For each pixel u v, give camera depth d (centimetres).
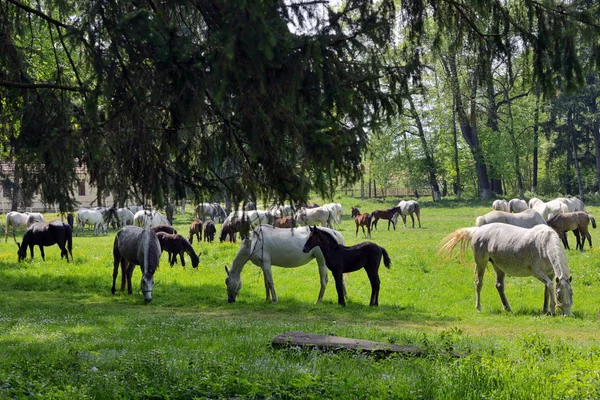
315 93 779
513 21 964
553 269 1605
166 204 896
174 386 700
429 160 7188
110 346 1109
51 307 1756
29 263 2750
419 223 4475
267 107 769
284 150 818
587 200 6619
